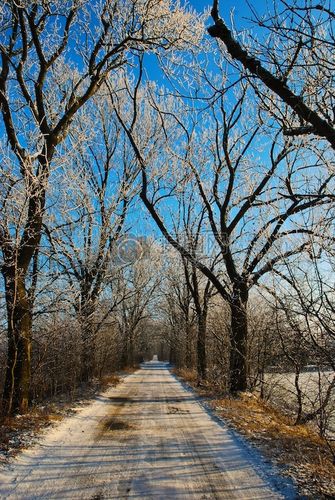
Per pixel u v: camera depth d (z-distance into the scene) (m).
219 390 15.38
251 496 4.80
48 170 9.81
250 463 6.13
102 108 18.89
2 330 11.11
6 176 8.96
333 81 4.72
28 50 11.63
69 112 11.12
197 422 9.53
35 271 12.18
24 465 5.78
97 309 18.44
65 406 11.45
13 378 9.51
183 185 18.55
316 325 6.23
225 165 16.36
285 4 3.92
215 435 8.08
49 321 14.00
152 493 4.86
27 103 10.86
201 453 6.68
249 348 15.56
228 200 14.83
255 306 16.38
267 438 7.72
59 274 13.03
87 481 5.23
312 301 5.80
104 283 18.20
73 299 14.48
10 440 7.00
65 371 16.05
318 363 6.93
